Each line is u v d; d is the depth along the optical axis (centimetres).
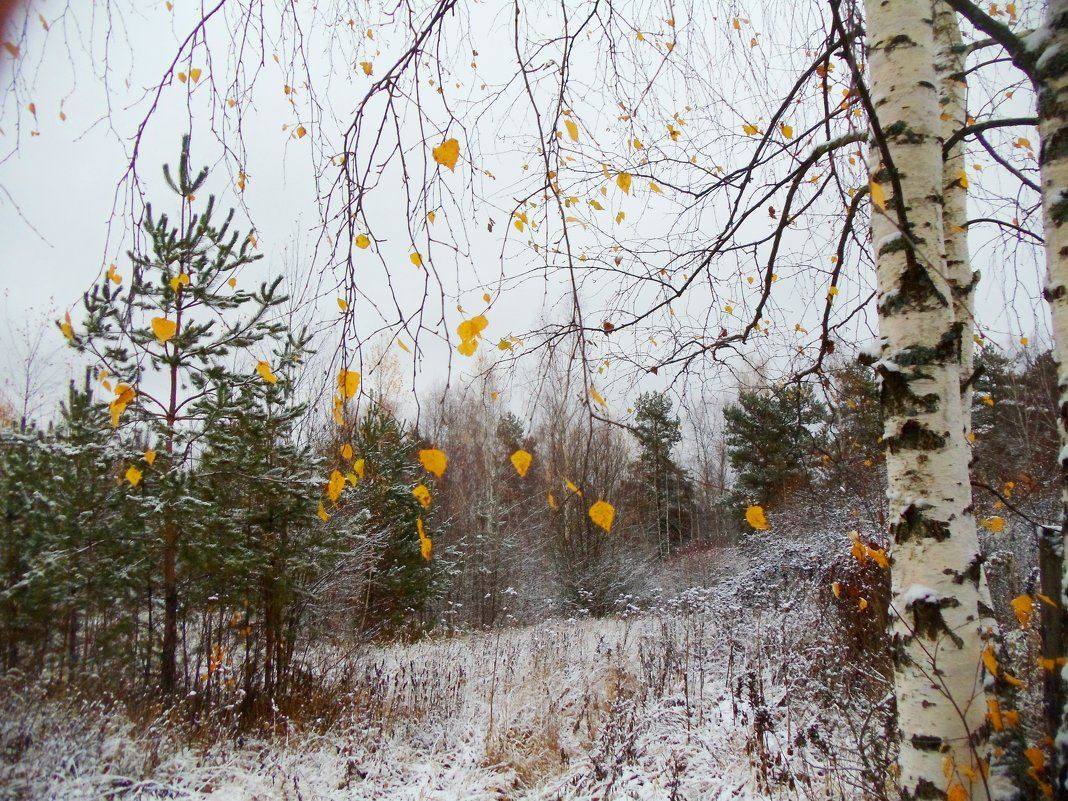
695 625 820
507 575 1775
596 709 589
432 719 641
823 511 913
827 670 489
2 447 682
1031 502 557
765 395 412
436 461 178
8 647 645
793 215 383
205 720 598
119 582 674
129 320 223
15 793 423
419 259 187
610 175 346
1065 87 215
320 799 470
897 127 239
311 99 241
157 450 676
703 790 407
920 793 201
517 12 176
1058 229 212
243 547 702
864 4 260
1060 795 205
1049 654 250
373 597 1230
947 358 224
